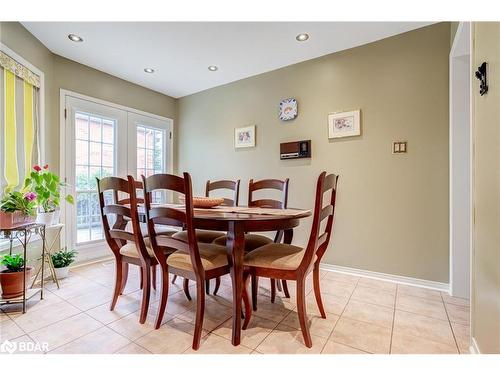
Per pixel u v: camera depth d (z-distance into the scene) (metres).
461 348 1.48
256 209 2.04
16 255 2.08
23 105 2.37
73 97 2.98
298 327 1.70
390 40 2.49
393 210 2.48
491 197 1.19
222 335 1.60
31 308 1.94
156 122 3.93
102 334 1.61
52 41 2.57
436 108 2.30
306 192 2.96
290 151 3.03
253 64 3.06
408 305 2.01
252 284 1.95
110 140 3.38
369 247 2.60
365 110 2.61
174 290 2.33
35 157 2.55
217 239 2.23
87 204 3.15
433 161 2.31
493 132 1.17
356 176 2.66
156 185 1.54
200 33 2.43
